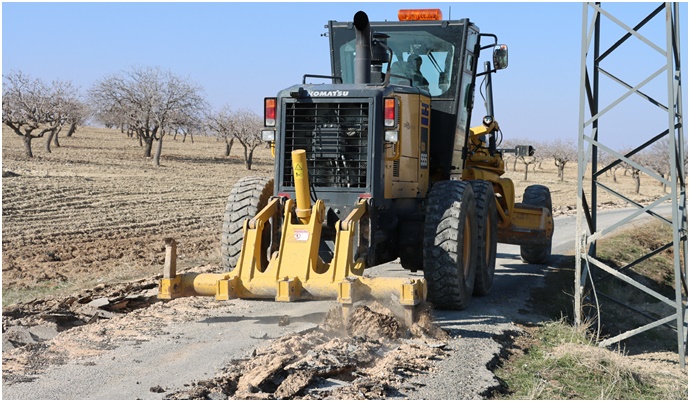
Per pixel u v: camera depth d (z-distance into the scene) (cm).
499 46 1045
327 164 842
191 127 6031
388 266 1325
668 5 832
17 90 4909
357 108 834
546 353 789
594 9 885
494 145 1316
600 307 1195
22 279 1237
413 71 1015
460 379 639
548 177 7531
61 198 2623
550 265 1457
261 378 583
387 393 588
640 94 894
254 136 6128
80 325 863
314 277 770
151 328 787
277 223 842
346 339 716
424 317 780
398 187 888
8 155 4853
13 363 653
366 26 855
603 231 909
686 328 906
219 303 943
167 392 574
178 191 3331
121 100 5853
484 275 1016
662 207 3512
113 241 1764
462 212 884
